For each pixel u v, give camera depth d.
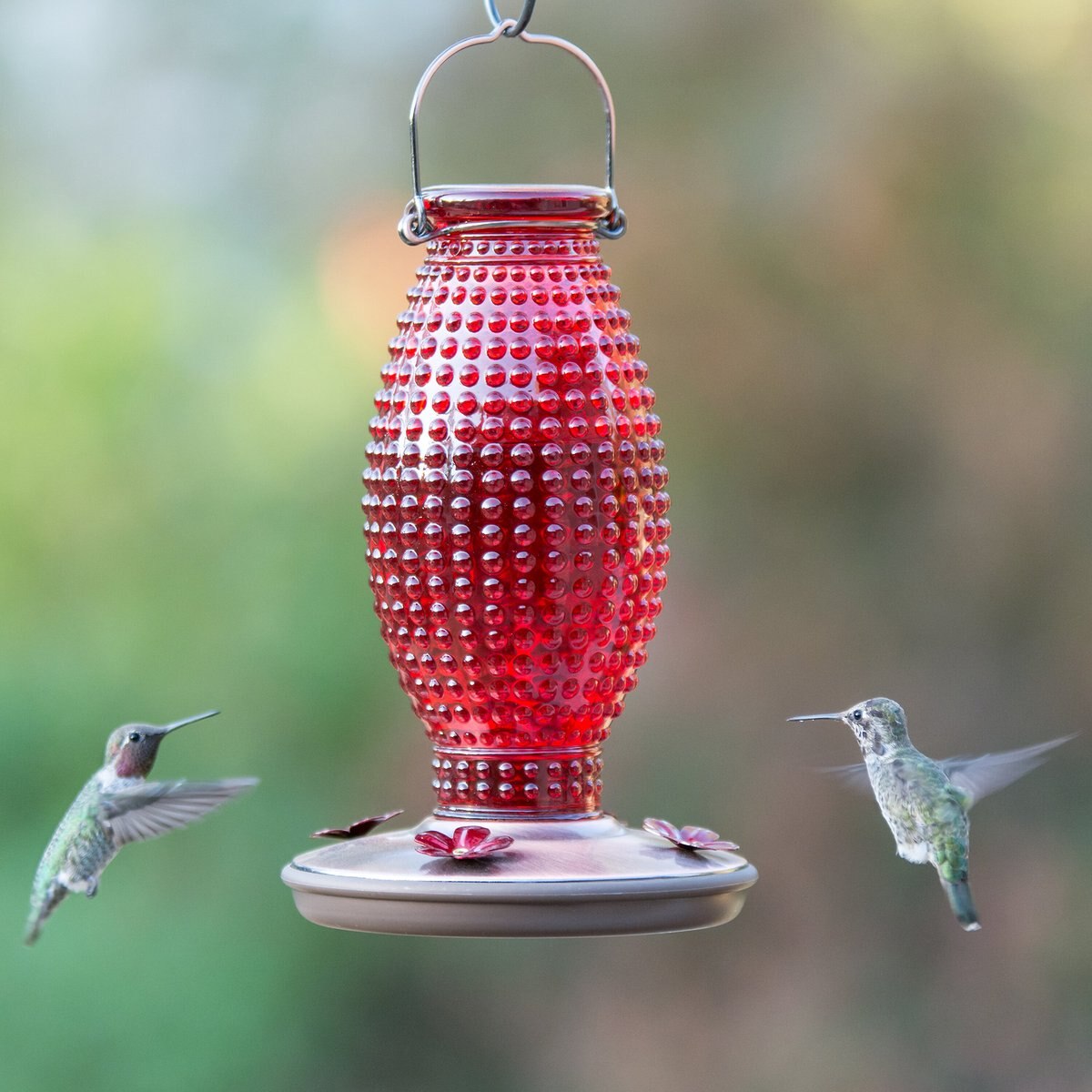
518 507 4.81
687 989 12.11
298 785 11.69
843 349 10.84
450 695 4.95
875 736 6.05
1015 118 10.56
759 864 11.53
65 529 11.68
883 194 10.59
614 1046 12.04
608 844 4.80
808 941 11.81
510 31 5.00
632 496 4.92
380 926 4.53
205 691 11.61
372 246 11.25
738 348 10.83
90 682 11.53
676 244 10.76
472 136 10.82
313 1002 11.88
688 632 11.35
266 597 11.62
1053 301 10.74
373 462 5.02
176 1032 11.39
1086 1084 11.45
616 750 11.40
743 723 11.37
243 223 11.53
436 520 4.84
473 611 4.84
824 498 11.17
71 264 11.69
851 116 10.57
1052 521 11.10
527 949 12.34
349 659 11.59
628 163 10.73
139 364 11.63
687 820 11.34
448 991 12.26
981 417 10.91
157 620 11.63
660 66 10.70
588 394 4.87
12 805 11.37
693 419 10.97
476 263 4.95
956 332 10.80
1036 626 11.28
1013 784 11.80
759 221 10.68
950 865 5.85
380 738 11.70
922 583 11.23
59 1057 11.16
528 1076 12.11
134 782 6.16
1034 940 11.70
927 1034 11.62
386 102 11.12
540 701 4.92
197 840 11.77
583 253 5.01
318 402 11.55
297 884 4.70
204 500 11.66
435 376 4.88
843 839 11.57
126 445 11.66
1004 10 10.53
